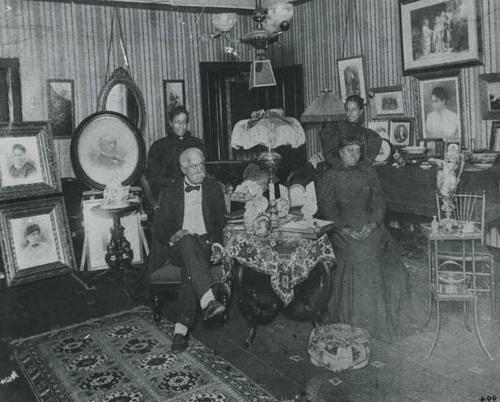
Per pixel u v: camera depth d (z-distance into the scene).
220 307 3.33
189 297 3.54
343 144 3.98
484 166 4.31
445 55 5.23
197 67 7.44
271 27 4.64
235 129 3.54
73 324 4.15
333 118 5.88
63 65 6.34
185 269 3.54
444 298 3.18
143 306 4.52
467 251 3.43
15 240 5.36
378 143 5.30
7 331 4.06
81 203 6.06
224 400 2.85
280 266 3.35
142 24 6.91
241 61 7.73
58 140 6.36
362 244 3.78
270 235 3.44
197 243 3.61
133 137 6.38
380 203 3.95
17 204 5.45
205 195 3.94
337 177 3.98
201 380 3.10
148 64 7.02
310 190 4.16
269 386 2.99
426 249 5.25
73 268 5.66
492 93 4.80
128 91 6.81
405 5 5.59
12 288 5.22
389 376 2.97
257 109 7.95
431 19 5.31
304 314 3.97
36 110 6.19
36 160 5.68
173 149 5.78
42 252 5.51
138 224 6.08
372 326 3.56
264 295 3.88
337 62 6.77
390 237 3.97
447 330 3.54
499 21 4.69
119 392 3.00
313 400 2.76
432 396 2.72
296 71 7.51
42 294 5.04
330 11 6.86
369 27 6.26
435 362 3.10
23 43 6.05
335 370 3.08
